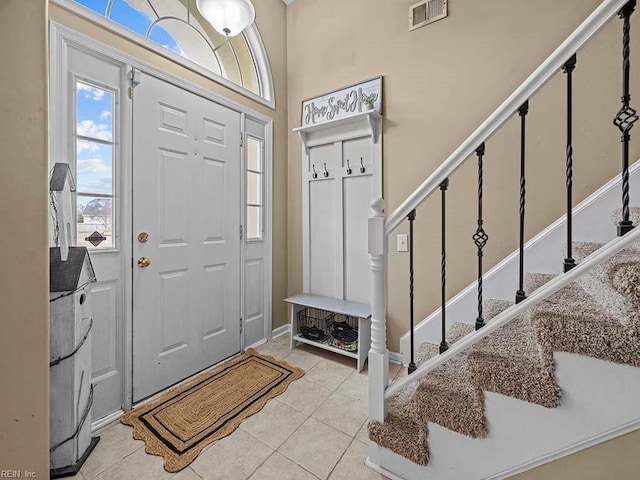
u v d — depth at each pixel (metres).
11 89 0.90
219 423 1.63
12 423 0.90
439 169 1.23
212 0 1.90
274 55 2.84
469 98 2.04
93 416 1.62
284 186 2.99
